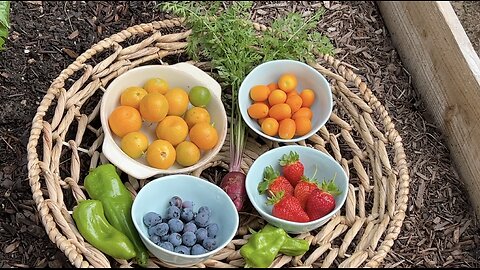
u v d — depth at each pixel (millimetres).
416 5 767
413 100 764
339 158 650
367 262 563
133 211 558
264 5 821
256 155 656
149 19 788
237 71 656
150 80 638
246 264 556
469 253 639
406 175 611
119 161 589
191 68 653
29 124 675
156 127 633
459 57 697
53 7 774
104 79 652
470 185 683
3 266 582
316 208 577
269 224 584
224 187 602
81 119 631
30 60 724
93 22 772
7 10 683
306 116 649
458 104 700
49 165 578
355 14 831
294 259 576
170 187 585
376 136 647
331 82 729
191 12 671
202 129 609
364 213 612
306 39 698
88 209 551
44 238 600
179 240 550
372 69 783
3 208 617
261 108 641
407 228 648
